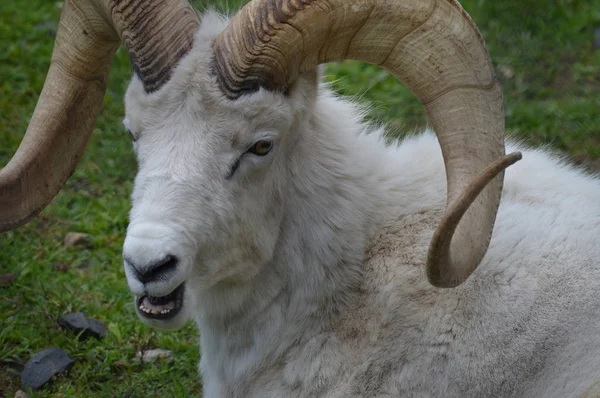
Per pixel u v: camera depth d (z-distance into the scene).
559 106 17.31
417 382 8.33
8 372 11.38
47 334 11.90
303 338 8.68
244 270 8.30
